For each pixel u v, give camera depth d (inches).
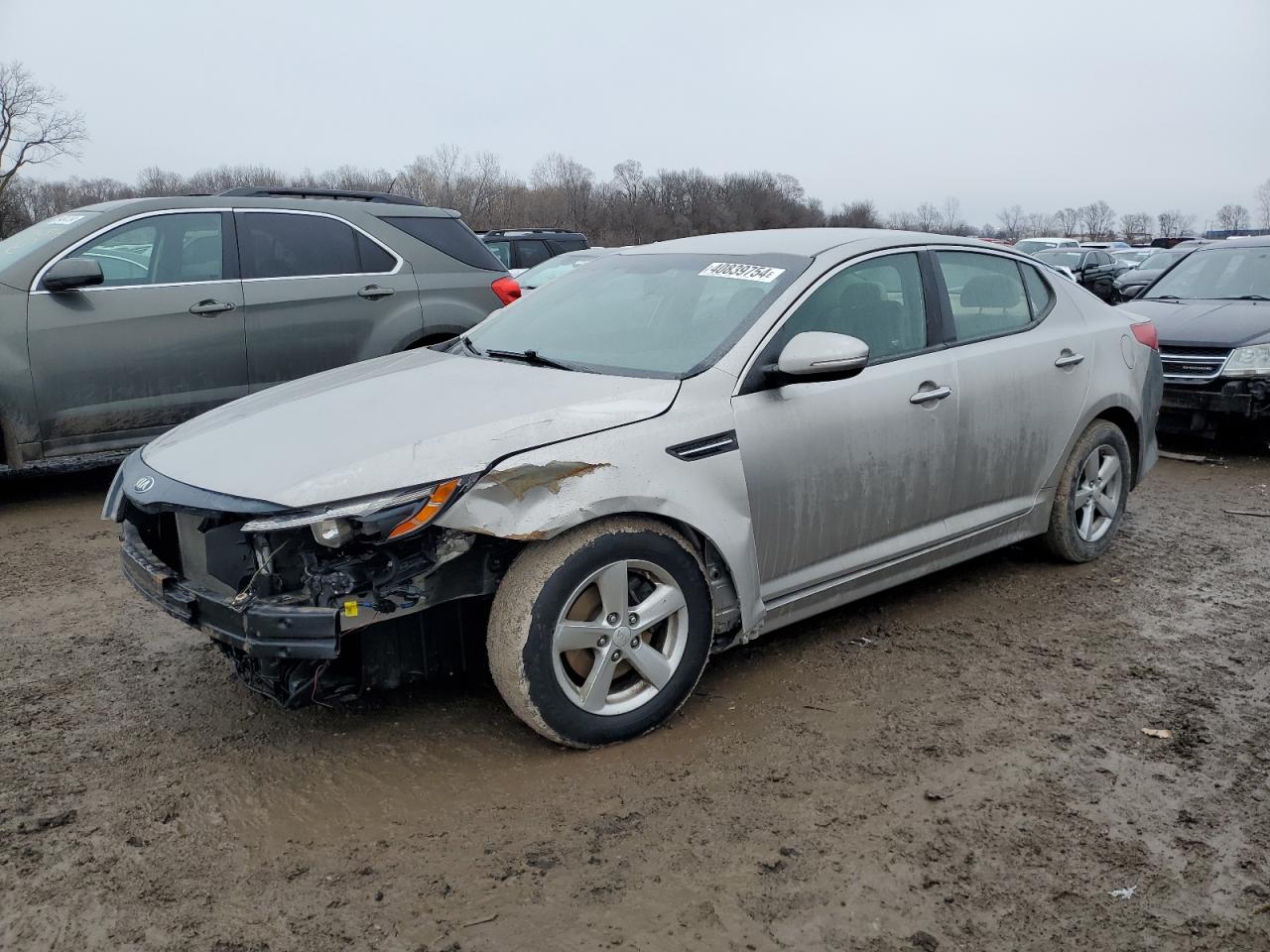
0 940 96.0
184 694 148.6
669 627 134.1
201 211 260.7
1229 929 98.5
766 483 140.4
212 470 125.3
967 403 167.3
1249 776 125.7
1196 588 192.2
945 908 101.1
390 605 117.5
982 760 129.2
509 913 99.9
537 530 118.3
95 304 243.8
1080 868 107.7
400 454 118.6
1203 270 360.5
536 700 122.9
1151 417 212.2
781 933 97.4
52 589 194.4
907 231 176.9
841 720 139.6
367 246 282.0
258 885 104.4
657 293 163.5
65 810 117.5
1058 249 1081.4
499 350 164.7
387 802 119.3
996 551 213.3
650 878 105.3
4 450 239.0
